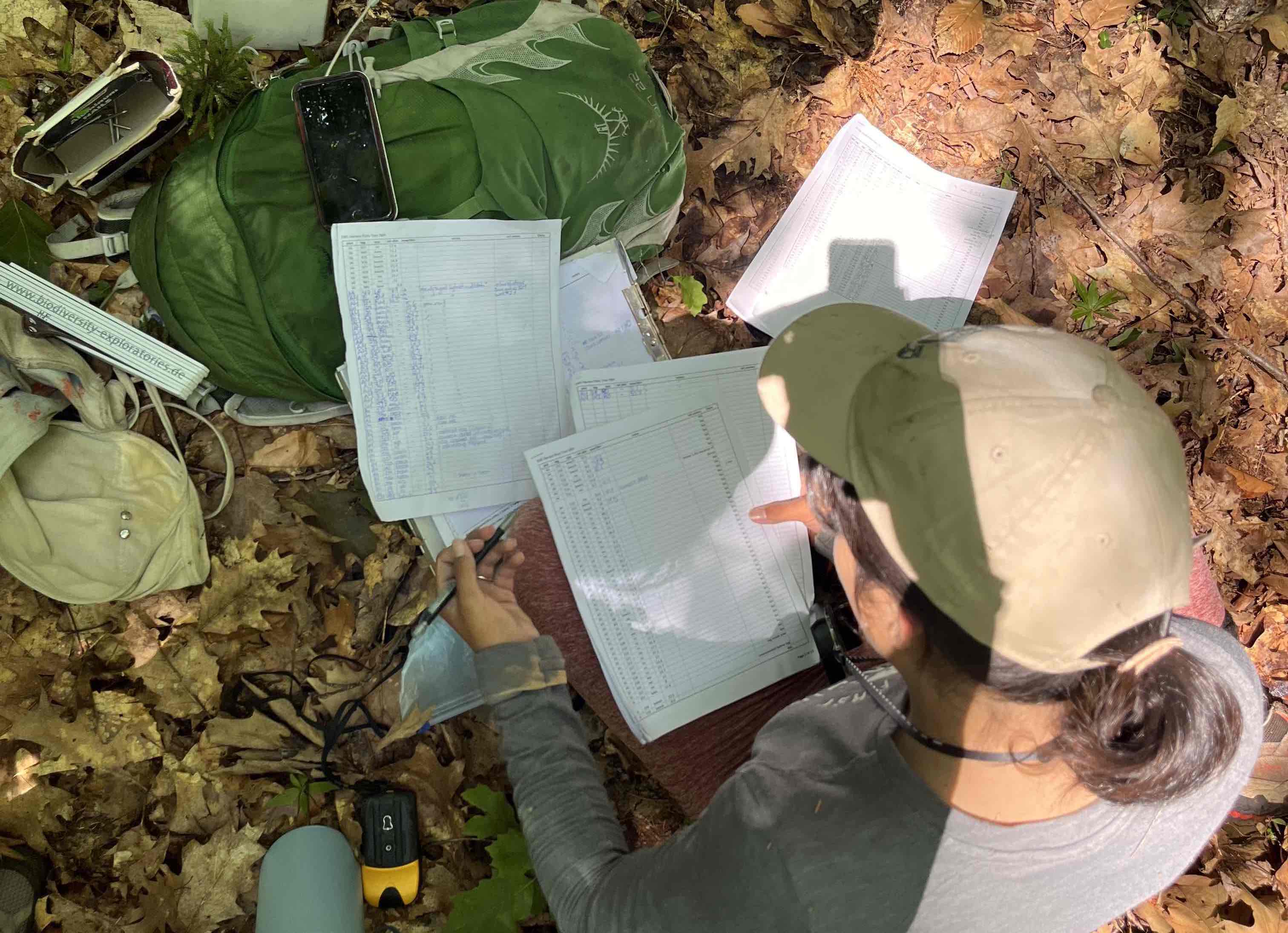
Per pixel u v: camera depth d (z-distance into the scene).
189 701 1.39
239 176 1.28
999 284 1.71
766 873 0.82
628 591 1.38
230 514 1.45
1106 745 0.69
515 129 1.35
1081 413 0.67
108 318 1.34
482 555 1.33
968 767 0.76
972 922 0.79
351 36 1.52
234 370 1.36
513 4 1.45
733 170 1.67
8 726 1.33
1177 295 1.77
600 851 1.04
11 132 1.41
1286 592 1.73
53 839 1.32
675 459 1.42
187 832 1.35
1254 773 1.58
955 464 0.68
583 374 1.41
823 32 1.70
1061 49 1.79
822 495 0.82
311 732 1.42
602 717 1.41
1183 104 1.83
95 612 1.38
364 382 1.38
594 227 1.47
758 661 1.40
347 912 1.27
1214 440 1.75
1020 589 0.66
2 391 1.29
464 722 1.47
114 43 1.47
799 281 1.63
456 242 1.38
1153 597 0.67
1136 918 1.55
